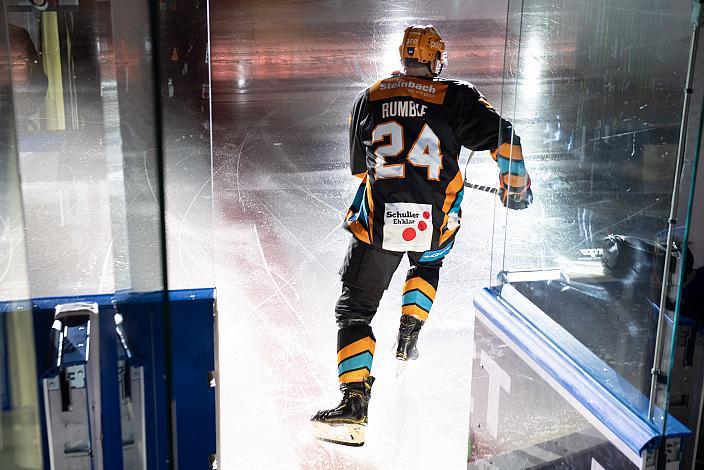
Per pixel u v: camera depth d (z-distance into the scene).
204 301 1.38
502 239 2.13
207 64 1.24
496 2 9.64
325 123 5.96
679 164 1.37
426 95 2.71
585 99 1.64
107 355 1.08
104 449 1.05
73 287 1.21
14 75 1.16
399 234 2.64
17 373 0.83
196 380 1.43
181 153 1.29
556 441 1.79
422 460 2.48
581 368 1.71
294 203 4.56
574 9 1.66
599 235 1.62
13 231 0.84
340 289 3.64
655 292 1.46
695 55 1.30
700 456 1.75
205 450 1.48
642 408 1.51
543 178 1.87
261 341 3.19
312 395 2.84
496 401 2.14
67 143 1.19
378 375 2.98
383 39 8.13
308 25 8.55
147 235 0.80
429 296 2.80
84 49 1.14
